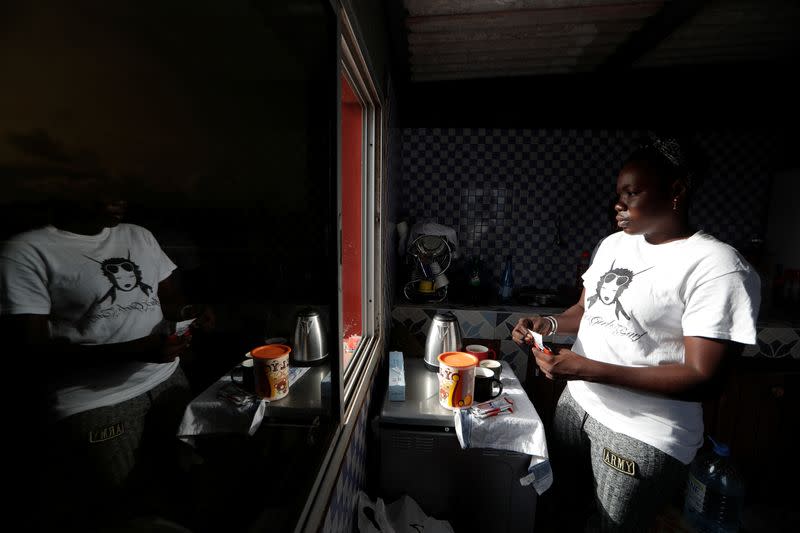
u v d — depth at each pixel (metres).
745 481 2.22
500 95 2.67
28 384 0.26
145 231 0.36
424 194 2.87
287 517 0.66
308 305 1.06
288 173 0.76
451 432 1.43
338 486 0.95
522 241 2.87
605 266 1.19
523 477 1.37
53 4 0.26
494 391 1.52
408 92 2.70
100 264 0.30
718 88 2.49
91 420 0.31
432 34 1.96
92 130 0.29
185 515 0.44
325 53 0.86
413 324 2.47
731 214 2.72
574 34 1.95
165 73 0.38
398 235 2.70
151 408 0.38
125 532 0.35
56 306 0.27
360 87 1.41
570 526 1.35
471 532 1.48
